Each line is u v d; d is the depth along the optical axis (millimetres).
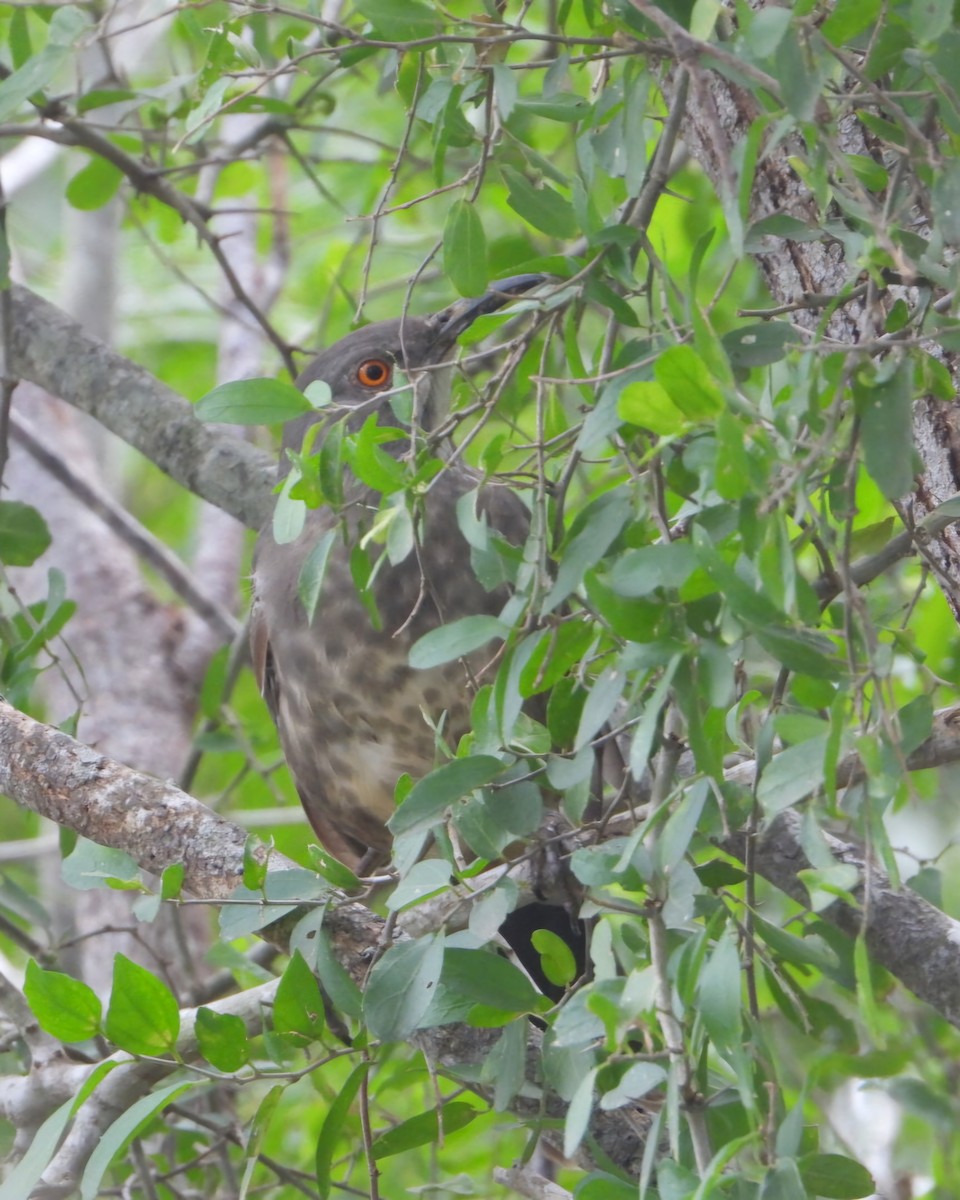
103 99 7578
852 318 5137
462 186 4992
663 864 3797
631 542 4105
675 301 3953
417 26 4777
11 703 6914
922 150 3770
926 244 4012
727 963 3635
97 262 12172
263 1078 4742
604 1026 3846
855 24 3590
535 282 6953
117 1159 5781
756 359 4203
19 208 13281
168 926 9867
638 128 4414
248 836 5383
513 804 4332
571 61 4629
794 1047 6832
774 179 5262
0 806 12914
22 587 11734
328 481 4367
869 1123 7590
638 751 3723
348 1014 4711
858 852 5668
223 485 8680
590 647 4172
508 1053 4426
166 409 8938
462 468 7438
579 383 4004
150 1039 4715
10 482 12023
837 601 4820
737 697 4691
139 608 11789
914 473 3887
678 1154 3863
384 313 11742
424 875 4312
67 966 8922
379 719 7473
